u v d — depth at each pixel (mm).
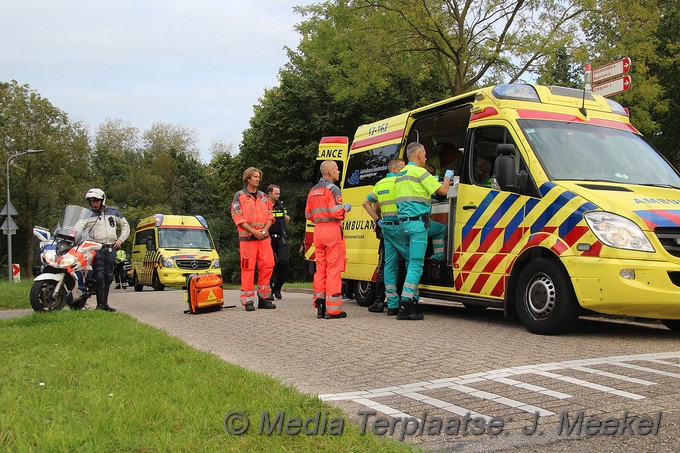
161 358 5727
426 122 10305
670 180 7984
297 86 31547
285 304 11680
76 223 10422
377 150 10867
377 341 6984
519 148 7785
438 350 6371
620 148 8172
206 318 9469
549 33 18312
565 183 7336
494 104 8320
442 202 8938
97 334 7121
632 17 17875
